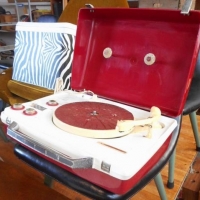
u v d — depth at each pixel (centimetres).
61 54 100
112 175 45
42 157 58
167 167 122
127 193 49
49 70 105
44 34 104
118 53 75
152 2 168
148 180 54
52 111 63
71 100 72
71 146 50
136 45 72
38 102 69
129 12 68
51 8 222
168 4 161
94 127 53
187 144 144
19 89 116
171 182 110
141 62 71
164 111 66
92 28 79
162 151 57
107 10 71
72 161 46
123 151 47
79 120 56
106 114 60
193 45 61
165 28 66
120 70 75
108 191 49
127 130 52
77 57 80
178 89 64
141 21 69
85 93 78
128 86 73
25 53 114
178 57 64
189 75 61
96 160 46
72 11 139
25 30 111
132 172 44
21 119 59
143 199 104
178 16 60
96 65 80
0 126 145
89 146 49
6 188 72
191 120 131
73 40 98
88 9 74
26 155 61
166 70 66
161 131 56
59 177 55
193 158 132
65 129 54
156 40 68
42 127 56
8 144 146
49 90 106
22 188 72
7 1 254
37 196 69
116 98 75
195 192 112
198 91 120
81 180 52
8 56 223
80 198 106
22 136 56
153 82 69
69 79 101
